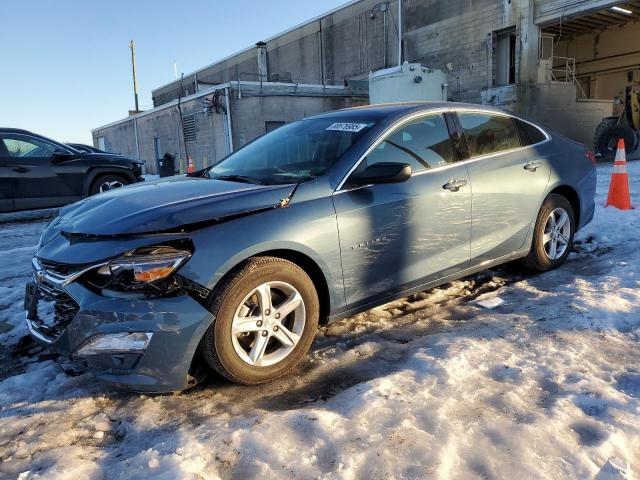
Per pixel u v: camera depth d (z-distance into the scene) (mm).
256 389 2738
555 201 4406
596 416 2275
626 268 4363
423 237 3406
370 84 17797
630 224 5934
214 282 2533
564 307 3527
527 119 4453
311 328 2914
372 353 3090
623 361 2785
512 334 3170
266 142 3941
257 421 2314
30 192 8984
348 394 2545
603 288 3912
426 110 3662
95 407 2609
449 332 3299
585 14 15688
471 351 2916
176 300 2453
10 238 7699
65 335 2521
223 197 2811
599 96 23953
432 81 16906
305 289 2855
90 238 2625
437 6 19906
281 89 19031
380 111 3631
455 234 3605
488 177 3820
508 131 4215
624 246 5195
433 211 3434
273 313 2758
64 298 2613
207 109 19672
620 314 3379
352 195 3082
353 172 3139
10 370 3123
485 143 3977
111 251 2477
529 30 16703
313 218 2883
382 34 22625
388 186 3246
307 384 2773
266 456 2074
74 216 2996
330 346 3227
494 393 2490
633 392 2477
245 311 2682
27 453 2209
